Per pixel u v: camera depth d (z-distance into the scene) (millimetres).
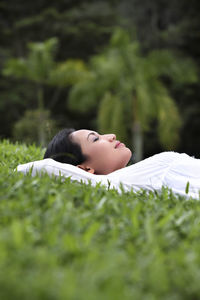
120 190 3398
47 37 37938
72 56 38250
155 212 2590
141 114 22125
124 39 21484
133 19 38406
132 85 21359
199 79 32156
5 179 3016
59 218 2170
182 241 2066
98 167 3918
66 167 3469
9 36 38344
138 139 22844
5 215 2158
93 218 2297
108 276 1513
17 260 1600
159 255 1761
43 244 1840
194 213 2562
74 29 36750
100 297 1370
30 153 5379
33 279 1445
